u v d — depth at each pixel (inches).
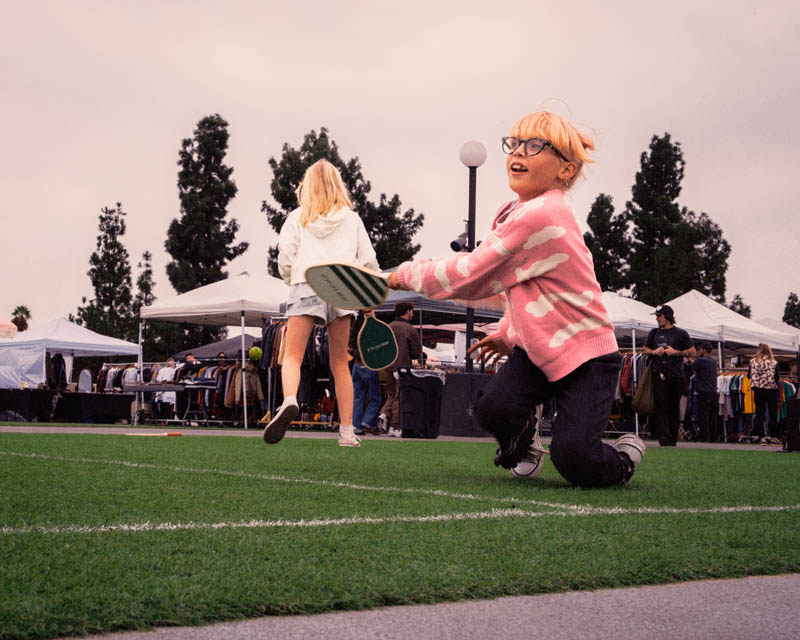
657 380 444.1
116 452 227.9
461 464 217.3
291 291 249.4
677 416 448.5
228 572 78.0
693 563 89.1
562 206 161.8
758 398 575.5
